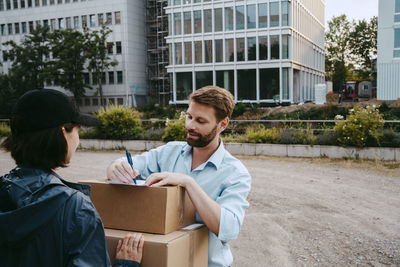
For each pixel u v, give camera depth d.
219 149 1.77
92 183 1.60
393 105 27.55
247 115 32.88
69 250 1.11
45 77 50.22
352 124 11.01
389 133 10.98
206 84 43.75
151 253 1.35
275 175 8.77
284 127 14.62
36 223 1.08
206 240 1.61
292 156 11.77
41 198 1.10
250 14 41.72
